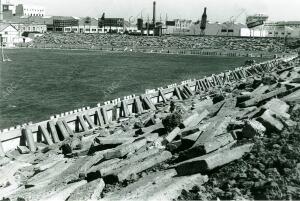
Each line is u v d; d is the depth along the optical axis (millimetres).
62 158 15594
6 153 18266
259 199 7801
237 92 24438
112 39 152125
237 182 8602
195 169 9156
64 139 20516
